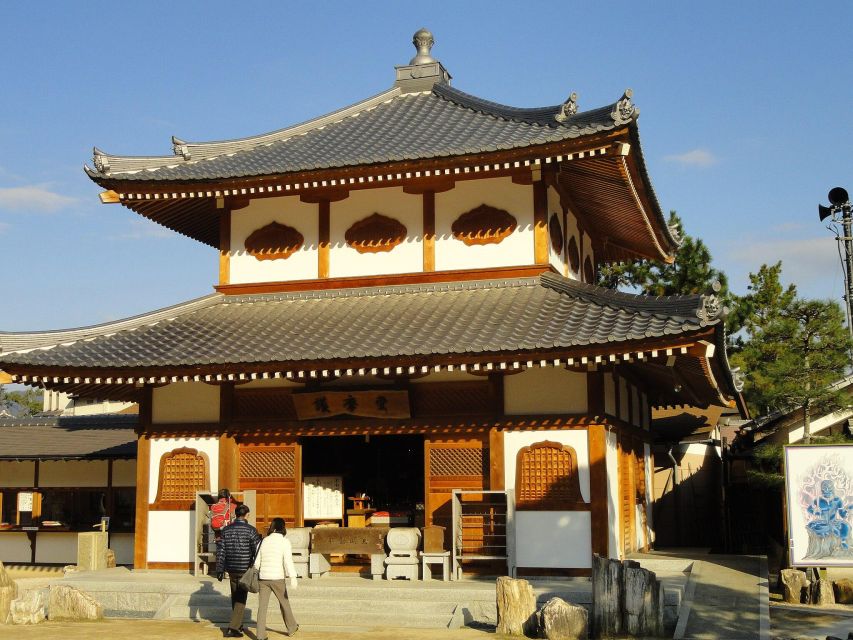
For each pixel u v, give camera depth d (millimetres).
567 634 15211
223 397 21109
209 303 23297
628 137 19219
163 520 21078
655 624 15297
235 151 25250
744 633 15352
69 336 21594
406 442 28375
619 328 17859
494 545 19078
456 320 20078
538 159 20250
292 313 22156
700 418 30500
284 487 20781
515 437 19375
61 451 30953
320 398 20297
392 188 22688
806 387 23609
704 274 36125
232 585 16062
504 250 21750
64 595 17953
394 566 18984
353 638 15555
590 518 18719
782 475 24000
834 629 16328
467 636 15664
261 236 23406
